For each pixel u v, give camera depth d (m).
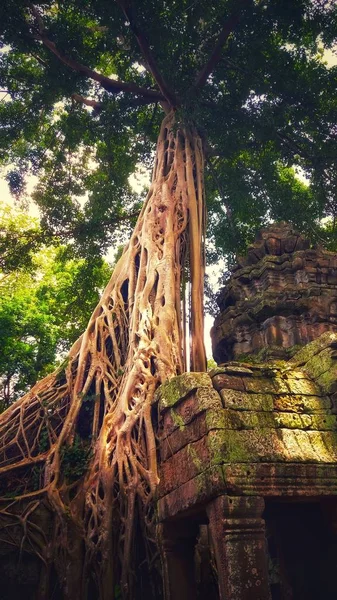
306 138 15.57
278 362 6.96
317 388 6.44
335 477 5.71
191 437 6.07
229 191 17.89
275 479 5.50
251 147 16.47
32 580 10.29
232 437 5.63
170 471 6.45
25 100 17.92
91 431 12.12
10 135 17.80
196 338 11.99
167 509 6.39
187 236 13.70
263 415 5.93
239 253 18.56
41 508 10.82
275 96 14.84
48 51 15.99
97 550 9.67
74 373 12.75
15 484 11.43
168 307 11.75
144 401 10.38
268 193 17.30
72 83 16.09
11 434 12.34
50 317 19.59
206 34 14.55
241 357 12.31
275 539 7.87
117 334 12.95
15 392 19.02
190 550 6.56
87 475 10.73
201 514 6.16
